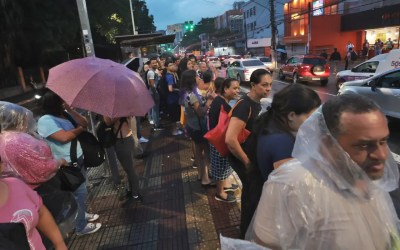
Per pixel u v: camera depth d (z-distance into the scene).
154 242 3.31
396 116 7.23
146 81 8.45
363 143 1.01
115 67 3.40
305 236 1.09
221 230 3.42
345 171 1.06
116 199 4.32
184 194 4.34
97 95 3.03
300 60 18.20
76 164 3.11
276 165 1.72
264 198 1.21
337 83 12.92
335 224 1.06
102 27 20.89
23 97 12.68
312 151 1.11
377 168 1.06
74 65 3.22
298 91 1.74
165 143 6.77
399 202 3.62
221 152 2.74
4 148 1.95
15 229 1.40
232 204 3.95
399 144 6.30
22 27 12.69
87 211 3.99
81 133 3.23
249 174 2.07
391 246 1.12
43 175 2.07
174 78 7.25
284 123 1.79
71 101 2.96
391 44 25.45
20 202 1.57
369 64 11.44
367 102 1.05
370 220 1.09
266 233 1.19
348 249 1.06
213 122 3.67
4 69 13.33
